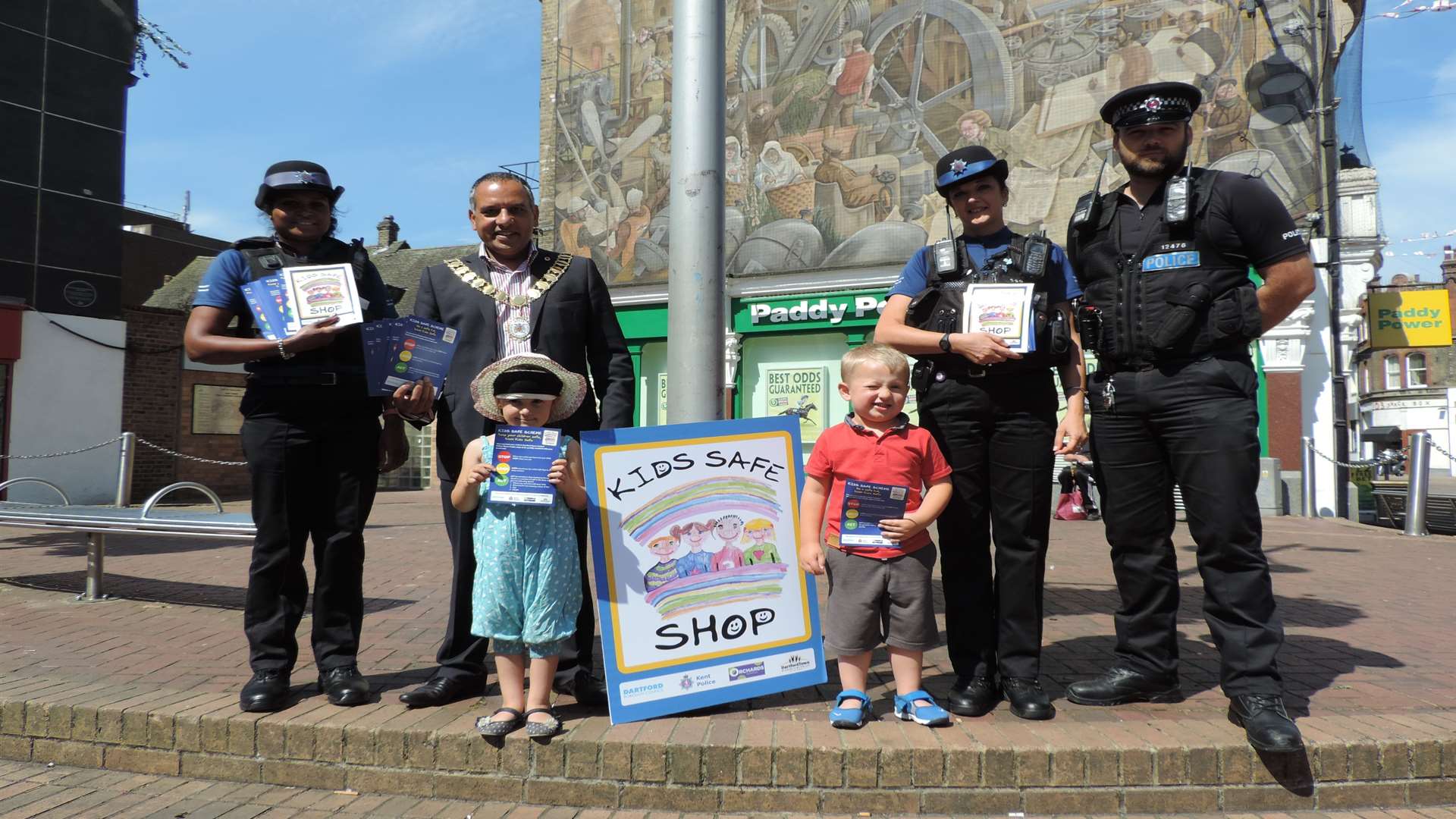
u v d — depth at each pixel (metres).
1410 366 46.03
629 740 2.77
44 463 14.43
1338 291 12.91
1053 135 13.86
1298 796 2.71
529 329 3.31
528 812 2.71
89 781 2.97
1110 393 3.19
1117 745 2.72
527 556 2.93
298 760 2.94
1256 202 2.92
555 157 17.45
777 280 15.45
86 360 14.96
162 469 16.62
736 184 15.84
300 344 3.03
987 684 3.13
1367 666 3.77
